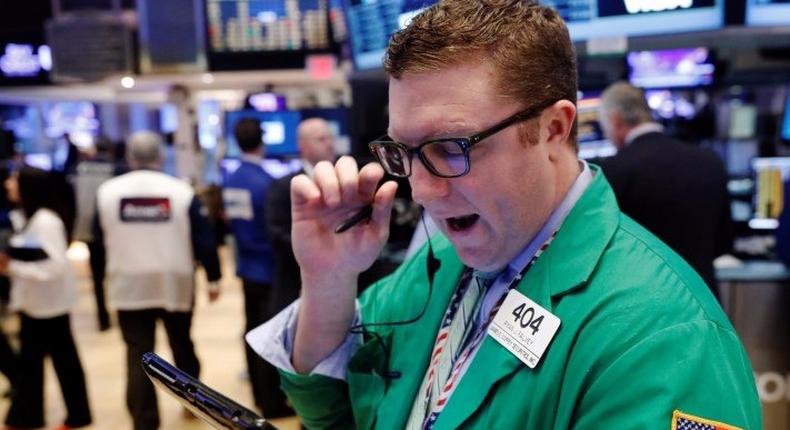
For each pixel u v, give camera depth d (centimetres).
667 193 204
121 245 290
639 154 209
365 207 85
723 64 379
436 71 63
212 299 318
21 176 300
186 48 512
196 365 310
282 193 262
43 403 317
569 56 69
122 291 292
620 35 213
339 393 96
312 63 493
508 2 66
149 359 66
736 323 253
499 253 74
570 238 71
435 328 87
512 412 66
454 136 64
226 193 329
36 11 616
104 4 589
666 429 56
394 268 242
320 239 85
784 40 218
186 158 623
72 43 578
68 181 538
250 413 55
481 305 80
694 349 60
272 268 321
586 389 62
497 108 63
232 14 493
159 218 291
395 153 71
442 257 94
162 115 825
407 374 87
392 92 68
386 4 249
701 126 396
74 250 830
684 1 202
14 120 779
